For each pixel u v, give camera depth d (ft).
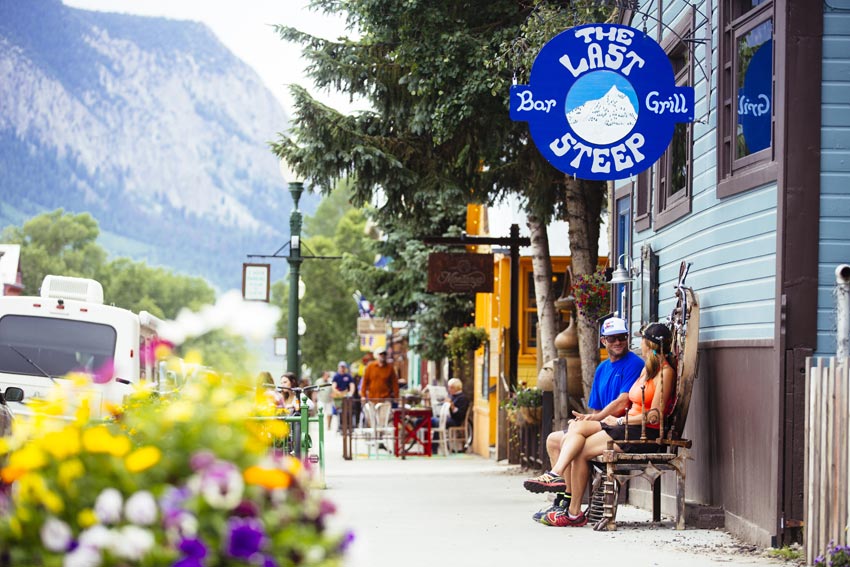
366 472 76.13
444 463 87.61
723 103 40.86
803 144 34.73
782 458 34.40
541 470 67.41
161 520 13.60
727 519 40.06
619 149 38.22
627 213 58.75
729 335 39.96
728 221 40.22
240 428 15.76
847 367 30.30
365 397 102.94
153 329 69.67
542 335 76.38
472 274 85.40
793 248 34.65
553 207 73.82
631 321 55.47
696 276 44.19
